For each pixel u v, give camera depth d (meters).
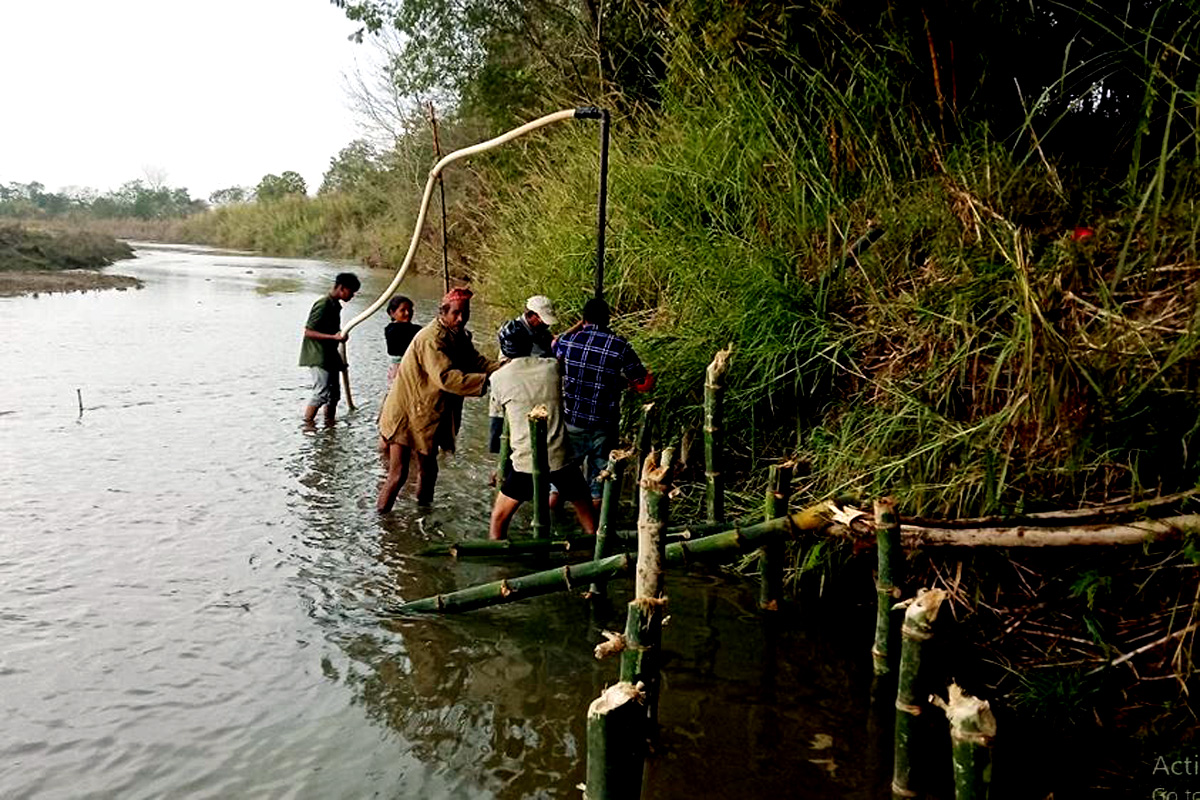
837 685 4.46
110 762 3.88
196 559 6.02
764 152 7.30
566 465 6.01
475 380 6.60
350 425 9.73
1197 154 4.21
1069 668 4.14
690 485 6.68
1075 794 3.61
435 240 26.16
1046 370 4.14
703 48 8.51
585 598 5.42
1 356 13.34
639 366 6.54
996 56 6.70
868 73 6.92
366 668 4.67
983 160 5.95
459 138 22.58
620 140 9.45
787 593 5.39
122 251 38.38
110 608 5.29
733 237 6.90
